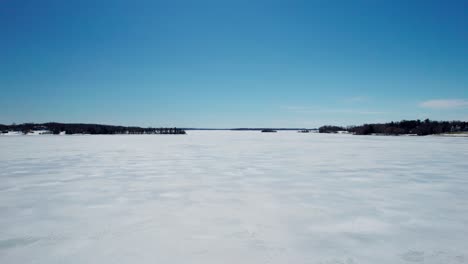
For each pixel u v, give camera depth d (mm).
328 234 2822
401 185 5289
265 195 4512
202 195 4512
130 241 2641
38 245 2562
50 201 4125
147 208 3750
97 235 2795
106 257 2311
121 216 3406
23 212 3574
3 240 2682
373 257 2314
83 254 2371
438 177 6141
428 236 2766
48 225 3094
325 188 5039
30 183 5488
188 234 2812
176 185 5324
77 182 5602
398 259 2277
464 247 2506
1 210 3660
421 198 4289
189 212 3568
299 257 2311
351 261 2244
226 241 2637
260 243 2594
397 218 3322
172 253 2379
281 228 2990
